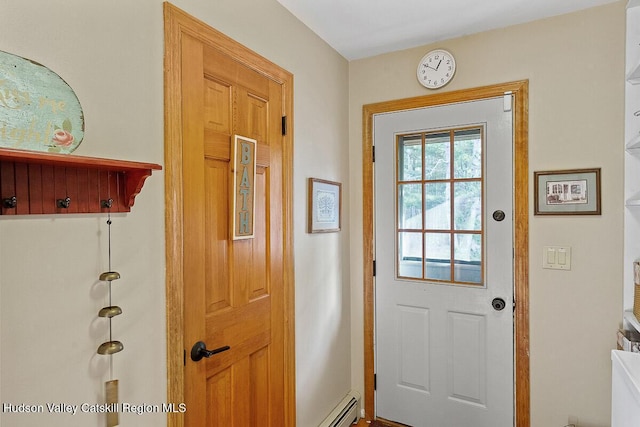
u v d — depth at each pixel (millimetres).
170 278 1165
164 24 1161
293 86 1841
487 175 2068
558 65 1894
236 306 1469
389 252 2350
